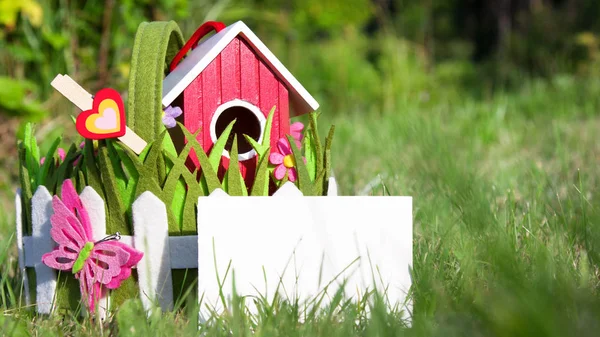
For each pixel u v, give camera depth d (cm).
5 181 108
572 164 101
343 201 58
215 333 53
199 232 56
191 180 58
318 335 53
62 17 121
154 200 57
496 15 380
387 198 59
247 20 221
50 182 60
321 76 246
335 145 132
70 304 59
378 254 59
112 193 58
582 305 51
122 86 123
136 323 54
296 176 61
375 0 323
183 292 58
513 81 253
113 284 57
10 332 55
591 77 191
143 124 58
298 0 239
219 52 61
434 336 51
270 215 57
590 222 67
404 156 108
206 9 162
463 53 345
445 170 84
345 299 58
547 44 273
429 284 58
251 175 62
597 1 270
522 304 49
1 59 120
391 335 52
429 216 71
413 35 324
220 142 60
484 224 65
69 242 58
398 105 224
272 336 53
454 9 393
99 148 58
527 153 119
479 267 61
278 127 63
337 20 245
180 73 62
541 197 78
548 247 64
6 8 109
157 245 57
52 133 116
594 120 149
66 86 57
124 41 125
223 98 62
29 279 61
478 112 161
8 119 113
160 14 128
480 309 51
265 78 63
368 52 288
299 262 58
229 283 57
